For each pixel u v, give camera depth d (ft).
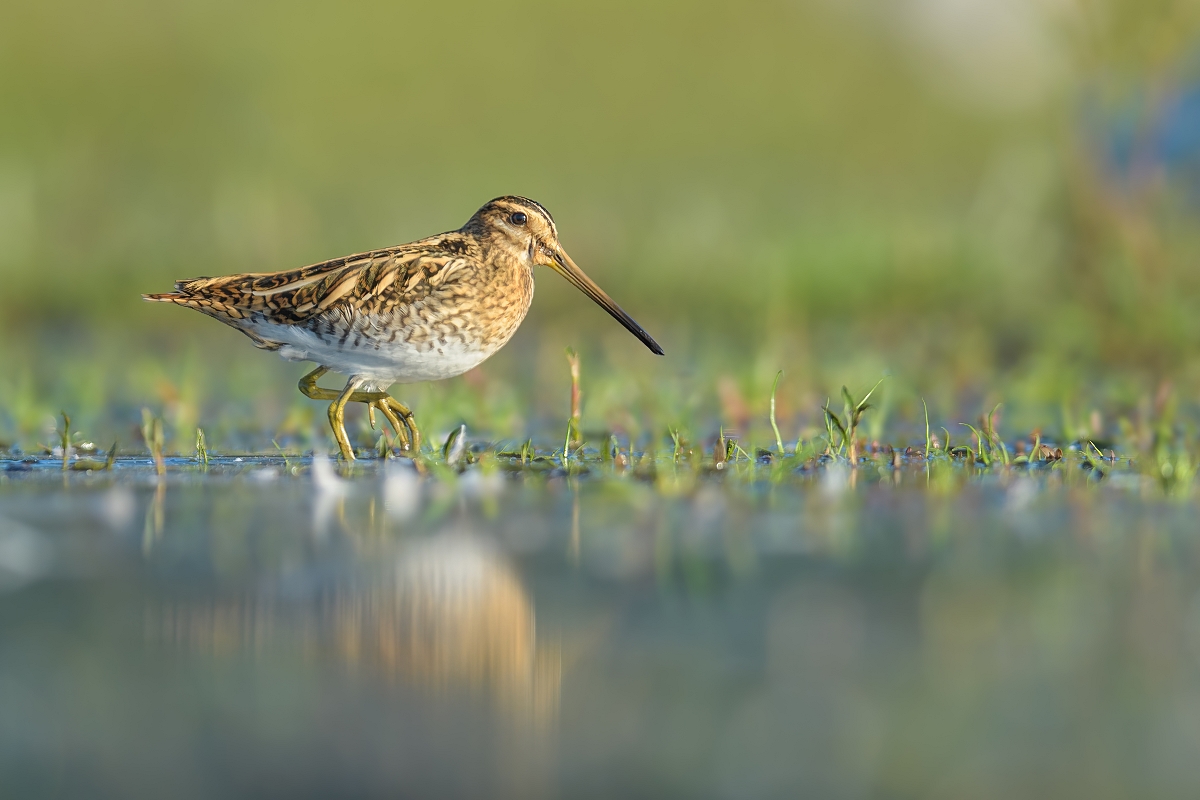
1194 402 46.39
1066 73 67.51
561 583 25.21
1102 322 57.41
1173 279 60.34
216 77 104.47
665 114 122.62
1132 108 62.44
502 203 41.01
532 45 125.90
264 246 75.72
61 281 72.84
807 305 67.36
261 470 35.91
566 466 36.14
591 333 66.90
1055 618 23.30
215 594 24.41
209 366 57.93
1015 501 31.40
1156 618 23.30
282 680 20.81
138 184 88.53
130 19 106.63
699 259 73.46
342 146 107.24
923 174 113.60
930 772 18.21
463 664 21.48
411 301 37.96
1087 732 19.39
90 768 18.02
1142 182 61.41
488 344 39.88
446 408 44.11
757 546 27.71
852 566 26.23
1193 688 20.63
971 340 58.08
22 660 21.35
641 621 23.30
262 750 18.62
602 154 114.11
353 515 30.17
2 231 75.31
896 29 138.10
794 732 19.29
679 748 18.79
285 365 57.88
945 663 21.50
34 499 31.76
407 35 121.08
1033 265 65.05
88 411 46.57
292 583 25.00
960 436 41.11
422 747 18.74
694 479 34.30
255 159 97.25
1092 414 40.81
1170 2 60.85
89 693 20.26
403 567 26.08
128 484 33.71
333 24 117.91
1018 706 20.03
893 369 52.70
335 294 37.60
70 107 99.30
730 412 43.70
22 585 24.82
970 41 135.44
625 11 131.44
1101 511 30.35
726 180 105.40
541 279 72.95
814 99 128.77
